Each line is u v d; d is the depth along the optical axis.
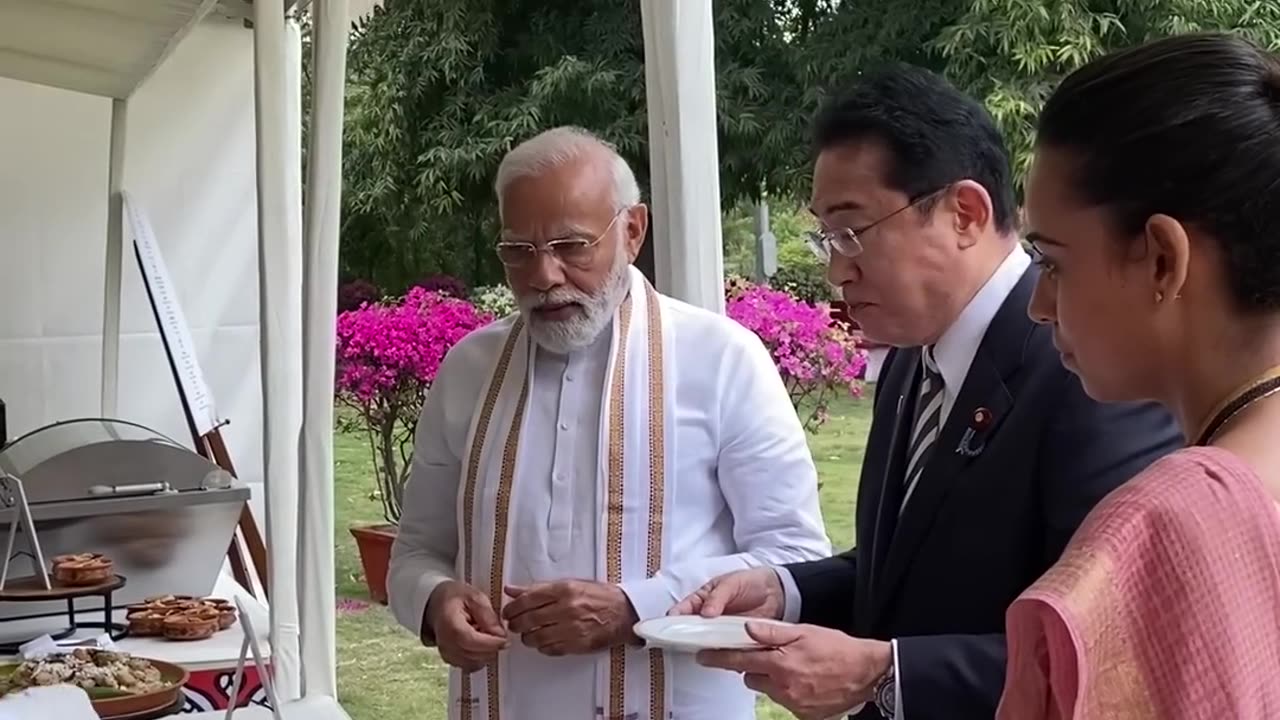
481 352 2.02
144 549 2.77
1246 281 0.72
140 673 2.22
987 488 1.23
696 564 1.81
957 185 1.29
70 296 4.17
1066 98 0.78
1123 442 1.16
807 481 1.92
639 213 1.96
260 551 3.35
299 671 2.33
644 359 1.90
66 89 3.92
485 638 1.76
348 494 4.63
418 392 4.42
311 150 2.24
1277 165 0.72
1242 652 0.67
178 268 4.24
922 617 1.28
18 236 4.09
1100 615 0.67
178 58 4.20
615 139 3.54
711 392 1.90
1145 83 0.75
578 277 1.87
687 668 1.83
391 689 3.78
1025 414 1.22
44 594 2.48
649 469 1.87
